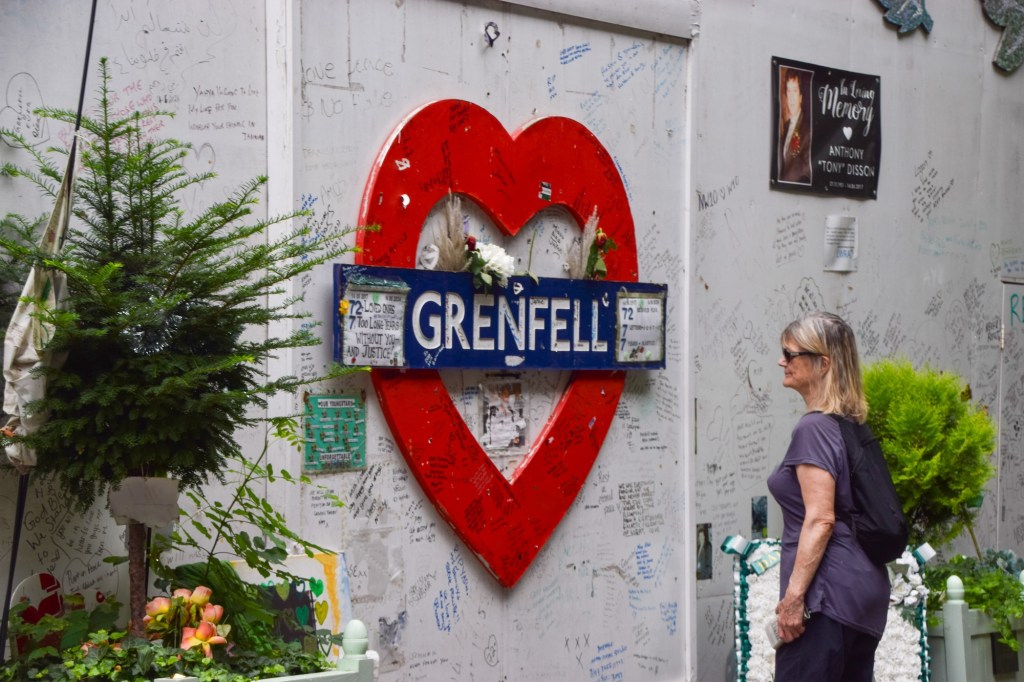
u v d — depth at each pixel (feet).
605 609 18.19
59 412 10.90
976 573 18.80
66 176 11.02
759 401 20.95
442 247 16.16
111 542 13.30
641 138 18.83
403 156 15.71
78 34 13.37
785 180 21.25
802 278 21.62
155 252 11.34
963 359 24.34
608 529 18.26
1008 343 25.16
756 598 16.70
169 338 11.23
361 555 15.43
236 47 14.71
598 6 18.06
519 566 16.90
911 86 23.30
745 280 20.72
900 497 18.63
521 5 17.25
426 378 15.99
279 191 14.84
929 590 17.98
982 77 24.56
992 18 24.56
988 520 24.81
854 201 22.43
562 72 17.83
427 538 16.15
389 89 15.81
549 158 17.44
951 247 24.08
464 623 16.51
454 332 16.19
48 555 12.81
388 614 15.67
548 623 17.48
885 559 14.08
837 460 14.03
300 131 14.85
